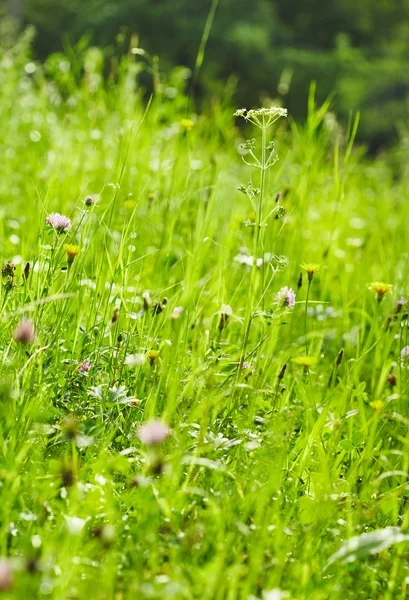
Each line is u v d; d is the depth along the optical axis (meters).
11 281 2.46
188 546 2.25
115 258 2.71
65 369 2.50
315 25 14.72
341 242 3.42
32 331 2.33
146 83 11.23
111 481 2.28
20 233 3.00
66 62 3.80
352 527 2.34
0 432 2.31
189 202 3.00
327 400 2.57
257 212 2.54
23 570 2.14
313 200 3.51
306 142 3.17
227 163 3.22
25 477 2.28
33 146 3.47
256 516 2.29
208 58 12.00
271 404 2.53
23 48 4.18
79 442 2.29
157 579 2.18
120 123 3.46
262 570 2.25
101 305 2.57
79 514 2.25
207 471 2.36
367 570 2.30
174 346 2.48
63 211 2.84
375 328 2.72
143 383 2.47
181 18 12.03
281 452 2.39
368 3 14.73
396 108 13.56
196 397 2.44
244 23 12.39
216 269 2.75
